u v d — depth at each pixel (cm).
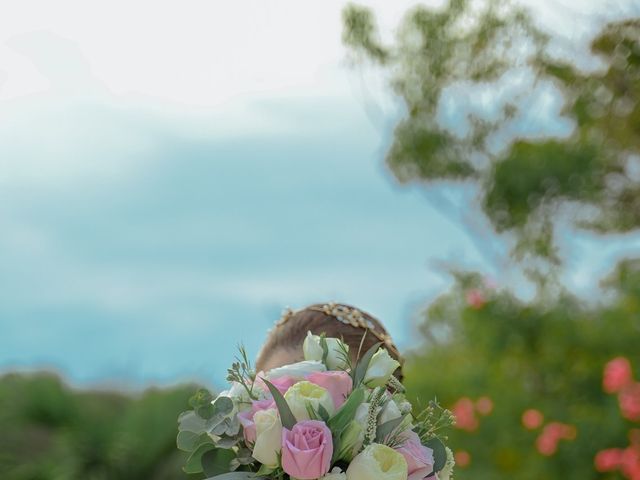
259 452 154
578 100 870
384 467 156
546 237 851
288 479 157
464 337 820
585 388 719
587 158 848
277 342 214
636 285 760
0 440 539
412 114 973
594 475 638
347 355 176
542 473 645
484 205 883
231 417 160
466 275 834
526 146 873
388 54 991
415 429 175
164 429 542
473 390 736
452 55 954
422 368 800
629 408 631
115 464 537
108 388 569
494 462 667
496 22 926
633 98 857
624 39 854
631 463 614
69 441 538
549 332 756
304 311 217
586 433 646
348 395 164
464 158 955
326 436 153
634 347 722
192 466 161
